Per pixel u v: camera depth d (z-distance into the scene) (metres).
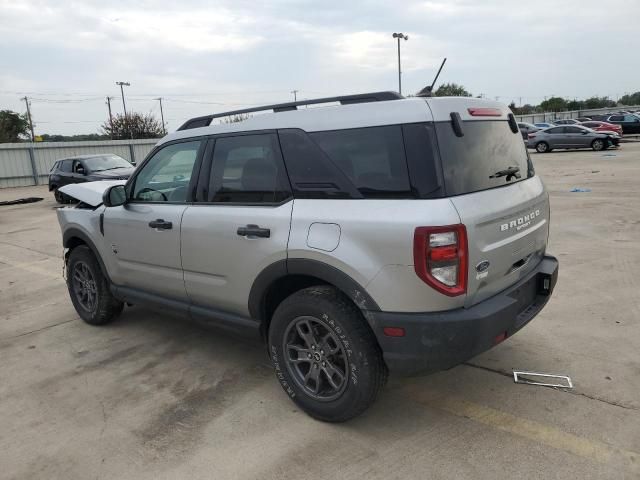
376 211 2.71
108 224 4.39
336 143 2.94
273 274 3.14
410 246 2.57
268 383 3.71
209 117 3.78
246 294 3.38
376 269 2.68
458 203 2.63
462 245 2.59
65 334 4.89
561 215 9.37
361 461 2.76
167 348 4.43
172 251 3.82
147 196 4.10
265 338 3.48
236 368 3.98
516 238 3.03
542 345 4.03
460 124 2.79
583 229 8.09
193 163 3.71
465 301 2.70
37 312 5.61
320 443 2.94
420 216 2.57
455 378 3.61
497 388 3.45
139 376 3.92
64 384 3.85
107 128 58.59
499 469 2.64
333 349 3.03
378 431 3.03
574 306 4.80
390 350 2.71
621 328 4.27
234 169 3.43
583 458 2.69
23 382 3.92
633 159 19.95
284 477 2.67
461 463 2.70
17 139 57.56
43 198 19.52
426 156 2.64
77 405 3.53
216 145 3.57
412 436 2.96
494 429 2.99
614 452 2.73
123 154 30.97
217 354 4.26
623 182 13.38
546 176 15.99
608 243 7.12
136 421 3.28
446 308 2.65
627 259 6.28
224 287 3.51
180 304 3.96
